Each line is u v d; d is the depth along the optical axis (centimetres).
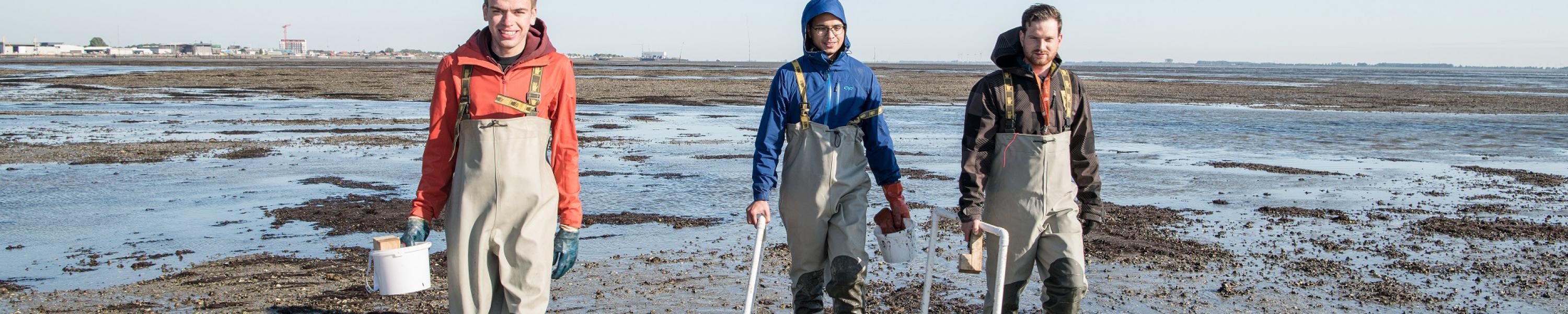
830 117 400
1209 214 902
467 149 348
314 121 2073
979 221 385
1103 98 3731
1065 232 394
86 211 875
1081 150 407
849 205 405
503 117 346
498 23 341
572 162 365
